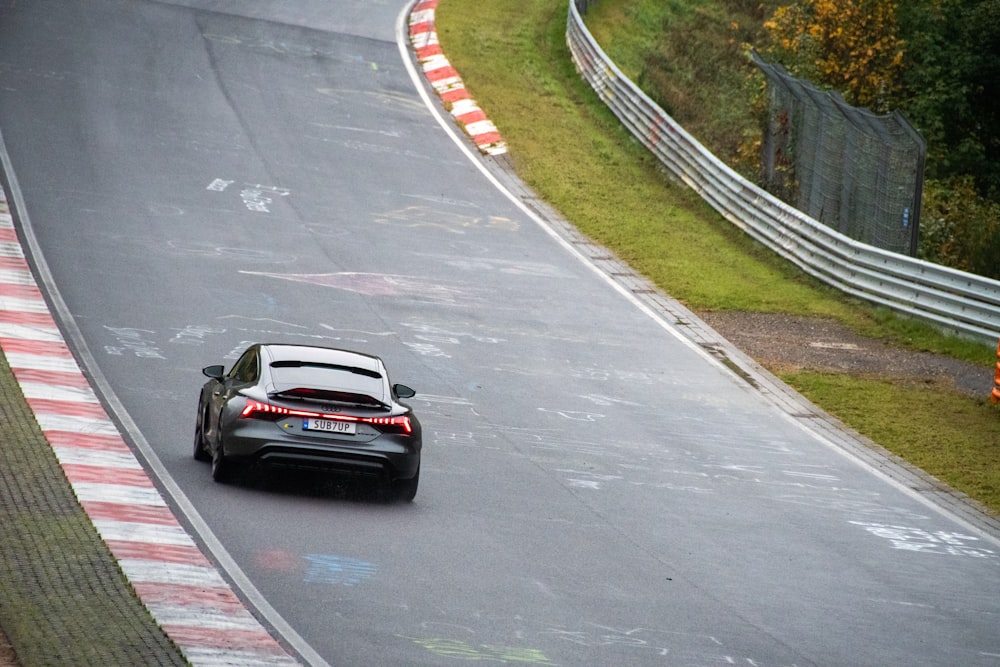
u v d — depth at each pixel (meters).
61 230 89.88
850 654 38.28
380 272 93.12
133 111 121.81
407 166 121.62
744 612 41.25
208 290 82.50
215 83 134.62
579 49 158.75
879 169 105.69
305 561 40.16
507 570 42.34
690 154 129.00
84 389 60.31
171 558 38.56
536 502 52.47
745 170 137.00
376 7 175.12
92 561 36.91
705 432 69.19
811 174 120.38
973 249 115.62
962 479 66.06
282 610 35.38
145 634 31.17
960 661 39.19
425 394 68.50
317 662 31.47
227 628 32.94
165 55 140.62
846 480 63.41
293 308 81.56
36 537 38.56
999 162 161.38
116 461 49.44
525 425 65.69
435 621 36.12
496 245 105.06
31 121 113.62
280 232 98.56
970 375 85.62
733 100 168.12
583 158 132.75
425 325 82.56
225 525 42.97
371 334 78.75
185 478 48.41
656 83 164.00
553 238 109.81
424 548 43.53
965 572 50.81
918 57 164.62
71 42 138.75
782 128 126.31
